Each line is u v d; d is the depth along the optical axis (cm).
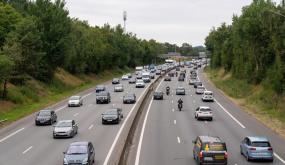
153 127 5006
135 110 6562
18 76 7750
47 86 9225
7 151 3753
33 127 5116
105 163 3238
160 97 8156
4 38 8388
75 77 12006
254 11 9038
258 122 5431
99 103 7569
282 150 3756
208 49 19400
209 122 5441
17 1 12100
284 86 6794
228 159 3403
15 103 6962
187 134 4559
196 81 11219
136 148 3831
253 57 9412
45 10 9512
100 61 14312
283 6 7350
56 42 9456
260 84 8725
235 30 11081
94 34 14575
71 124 4469
